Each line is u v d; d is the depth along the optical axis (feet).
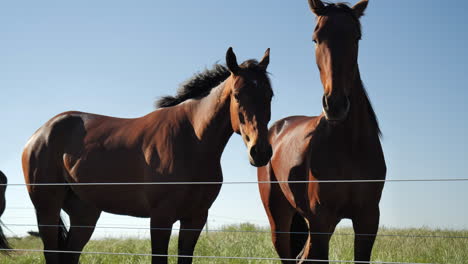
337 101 11.56
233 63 13.35
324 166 12.55
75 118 16.93
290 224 16.53
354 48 12.24
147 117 15.60
